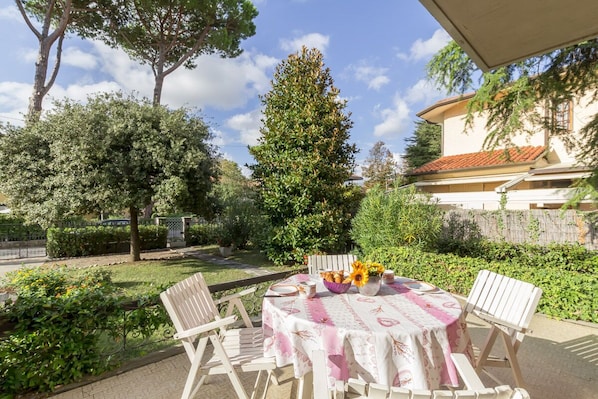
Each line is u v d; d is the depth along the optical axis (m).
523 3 2.09
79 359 3.16
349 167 10.46
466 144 13.62
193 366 2.36
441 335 2.11
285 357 2.34
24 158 9.44
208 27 15.44
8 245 14.73
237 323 4.42
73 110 9.45
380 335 2.02
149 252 13.63
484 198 11.55
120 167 9.38
